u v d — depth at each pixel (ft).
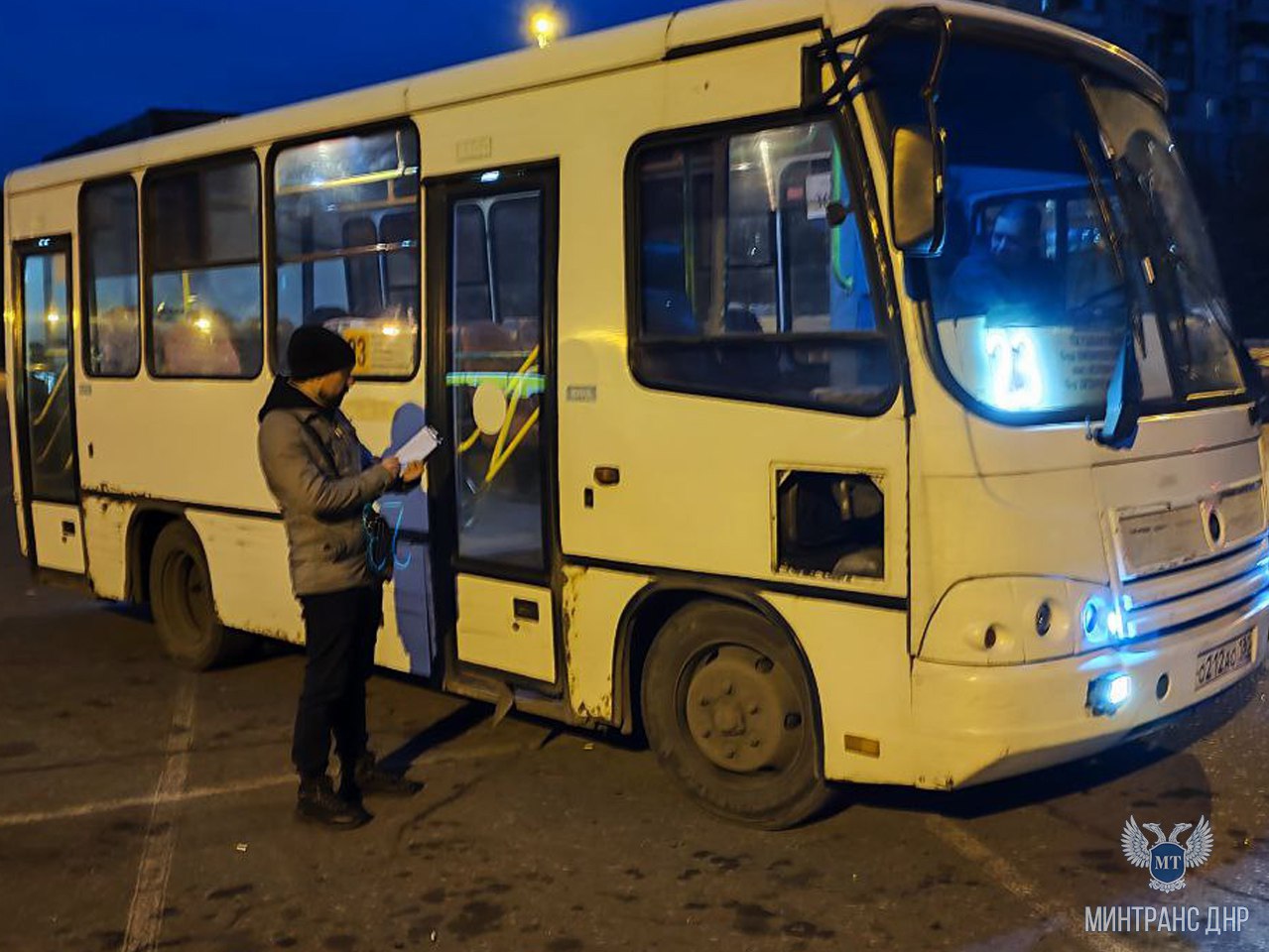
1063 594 13.37
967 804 16.28
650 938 13.23
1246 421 16.40
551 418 16.80
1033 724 13.15
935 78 12.75
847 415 13.73
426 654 19.01
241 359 22.13
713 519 15.07
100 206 25.26
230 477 22.44
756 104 14.48
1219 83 174.70
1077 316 14.46
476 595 18.07
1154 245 15.79
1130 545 14.12
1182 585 14.70
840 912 13.57
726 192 14.84
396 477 15.99
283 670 24.44
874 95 13.65
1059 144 15.01
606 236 16.07
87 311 25.82
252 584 22.18
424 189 18.44
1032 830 15.44
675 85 15.30
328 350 15.79
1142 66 16.74
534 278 17.02
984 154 14.26
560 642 16.99
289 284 21.06
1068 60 15.46
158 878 15.11
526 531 17.30
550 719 20.70
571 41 16.57
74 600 31.94
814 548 14.23
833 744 14.24
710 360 15.05
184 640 24.59
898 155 12.87
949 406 13.10
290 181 20.89
